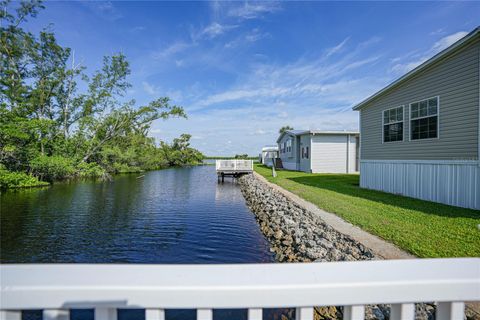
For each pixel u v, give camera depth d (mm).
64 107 19234
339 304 673
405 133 7855
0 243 5402
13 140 13633
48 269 659
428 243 3668
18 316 650
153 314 653
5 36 16016
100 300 638
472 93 5809
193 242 5410
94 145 20609
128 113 20688
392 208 6090
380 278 687
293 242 4754
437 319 721
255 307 663
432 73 6855
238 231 6215
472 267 721
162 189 13859
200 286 653
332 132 16953
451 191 6352
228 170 18297
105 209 8695
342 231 4469
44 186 14297
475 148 5781
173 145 45969
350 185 10805
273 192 9633
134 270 670
